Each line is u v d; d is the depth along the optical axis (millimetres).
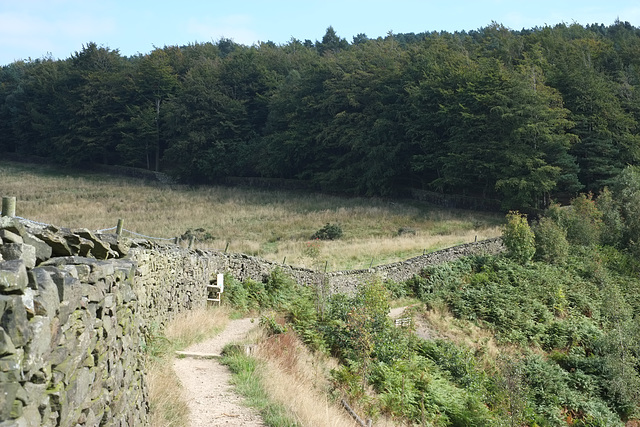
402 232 40406
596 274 30781
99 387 5164
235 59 81500
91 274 5051
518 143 48094
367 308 18625
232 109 71938
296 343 15148
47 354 3715
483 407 15844
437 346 20656
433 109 55812
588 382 20953
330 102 62188
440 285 27688
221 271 20562
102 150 79562
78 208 47719
